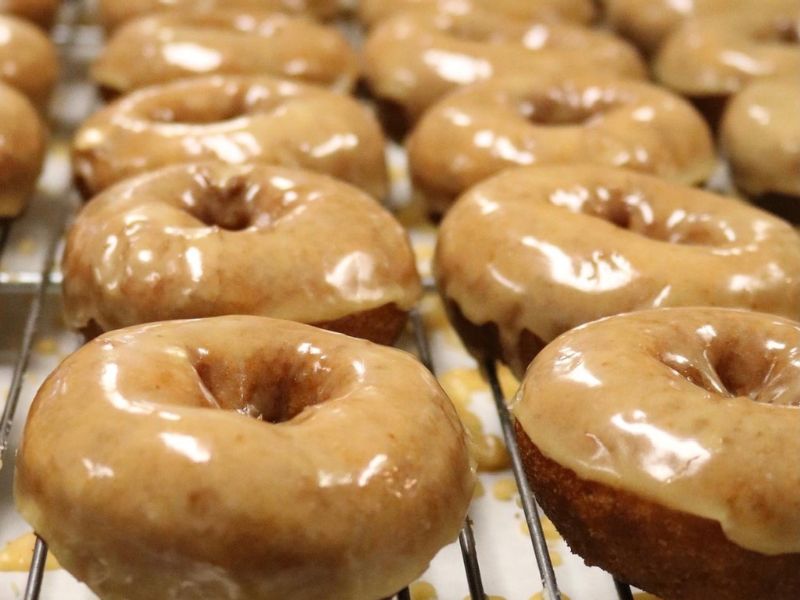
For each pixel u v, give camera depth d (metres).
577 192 0.29
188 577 0.19
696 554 0.20
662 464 0.20
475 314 0.27
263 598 0.19
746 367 0.23
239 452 0.19
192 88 0.35
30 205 0.37
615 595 0.24
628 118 0.34
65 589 0.24
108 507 0.19
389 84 0.41
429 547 0.20
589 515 0.21
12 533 0.25
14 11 0.43
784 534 0.20
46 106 0.40
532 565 0.25
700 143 0.35
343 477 0.19
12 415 0.26
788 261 0.27
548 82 0.37
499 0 0.47
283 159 0.32
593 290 0.26
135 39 0.40
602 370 0.22
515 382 0.30
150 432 0.19
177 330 0.22
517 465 0.25
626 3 0.49
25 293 0.32
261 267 0.26
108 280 0.26
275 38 0.40
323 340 0.23
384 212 0.28
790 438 0.20
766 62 0.41
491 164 0.33
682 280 0.26
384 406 0.21
